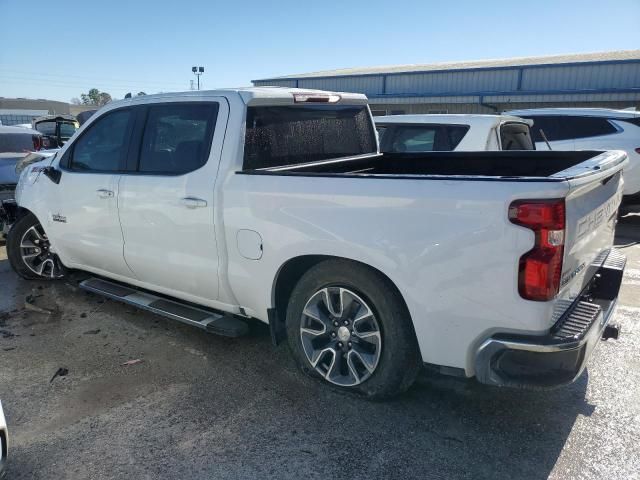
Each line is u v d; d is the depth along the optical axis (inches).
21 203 211.3
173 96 159.2
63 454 113.4
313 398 134.0
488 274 105.1
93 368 150.2
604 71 868.0
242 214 138.0
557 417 125.6
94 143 180.2
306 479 106.0
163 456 112.8
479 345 110.2
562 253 102.6
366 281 122.0
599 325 116.3
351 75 1130.0
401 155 192.2
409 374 124.6
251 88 154.6
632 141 331.0
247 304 147.3
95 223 177.9
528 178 102.3
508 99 941.8
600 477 105.7
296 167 156.9
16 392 137.6
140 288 189.5
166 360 154.8
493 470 108.0
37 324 180.9
